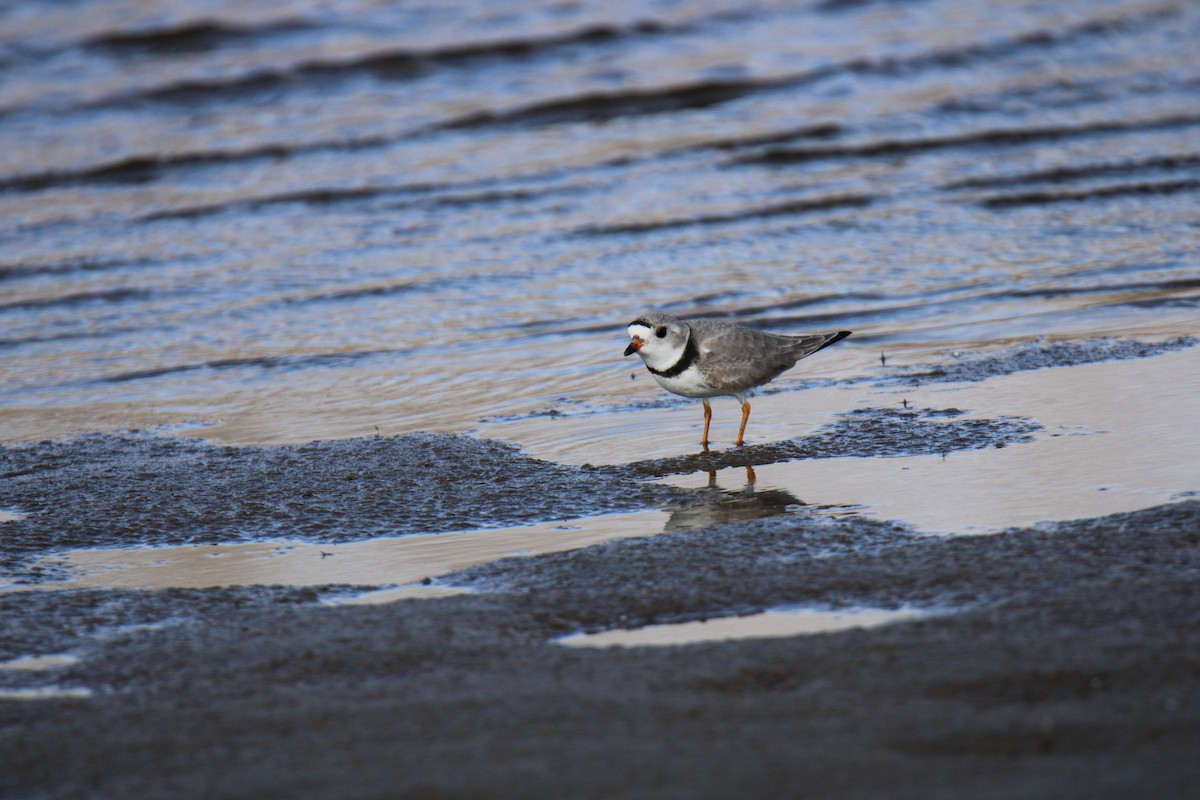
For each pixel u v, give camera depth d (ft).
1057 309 56.24
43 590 30.53
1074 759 18.85
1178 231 67.62
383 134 93.45
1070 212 72.43
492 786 18.90
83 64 108.37
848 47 108.99
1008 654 22.68
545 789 18.72
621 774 19.03
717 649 24.08
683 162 85.61
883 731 20.08
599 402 47.34
